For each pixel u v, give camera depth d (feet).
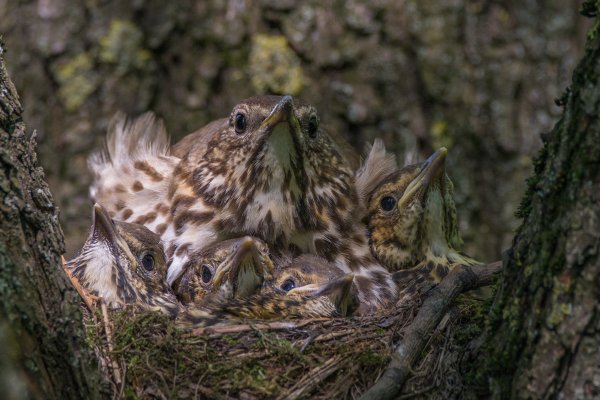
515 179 46.34
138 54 45.96
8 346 19.77
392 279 35.47
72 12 45.91
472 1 46.80
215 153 35.14
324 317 30.53
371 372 26.99
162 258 34.09
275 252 35.35
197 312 30.30
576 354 20.48
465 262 36.19
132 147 39.75
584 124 20.79
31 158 22.99
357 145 45.85
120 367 26.17
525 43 47.09
